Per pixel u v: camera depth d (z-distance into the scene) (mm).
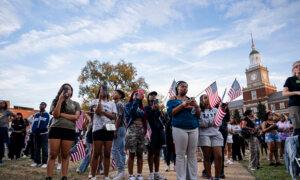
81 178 7180
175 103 5754
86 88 43219
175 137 5586
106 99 6754
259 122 13875
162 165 10930
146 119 6820
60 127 5727
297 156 5598
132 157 6625
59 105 5672
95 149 6430
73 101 6117
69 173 8023
